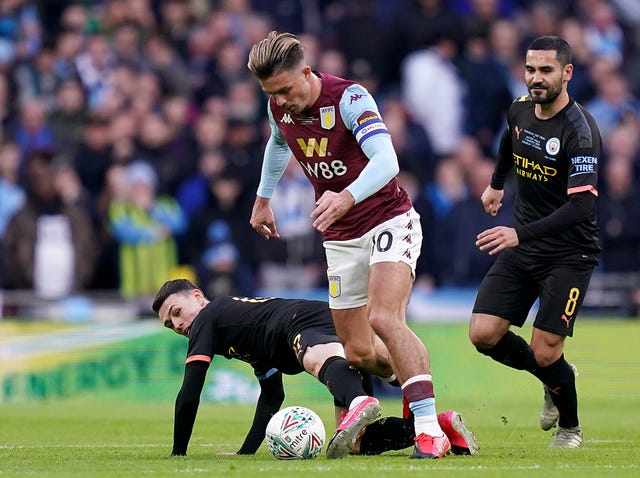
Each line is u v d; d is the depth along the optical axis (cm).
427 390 2073
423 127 5444
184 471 1864
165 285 2323
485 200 2764
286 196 4925
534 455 2200
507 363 2622
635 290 4675
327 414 3772
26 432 3084
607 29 6228
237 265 4912
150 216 4994
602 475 1809
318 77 2158
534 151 2506
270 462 2020
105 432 3092
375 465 1922
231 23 5869
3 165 5166
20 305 4544
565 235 2494
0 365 4478
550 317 2495
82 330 4500
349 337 2236
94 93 5612
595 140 2439
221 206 5006
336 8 6153
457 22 5803
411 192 5069
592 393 4316
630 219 5022
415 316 4712
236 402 4388
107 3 5934
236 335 2269
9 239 4825
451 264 4959
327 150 2169
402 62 5809
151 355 4491
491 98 5700
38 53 5791
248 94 5497
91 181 5272
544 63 2416
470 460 2034
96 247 4950
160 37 5869
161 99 5641
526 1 6244
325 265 4922
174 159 5181
